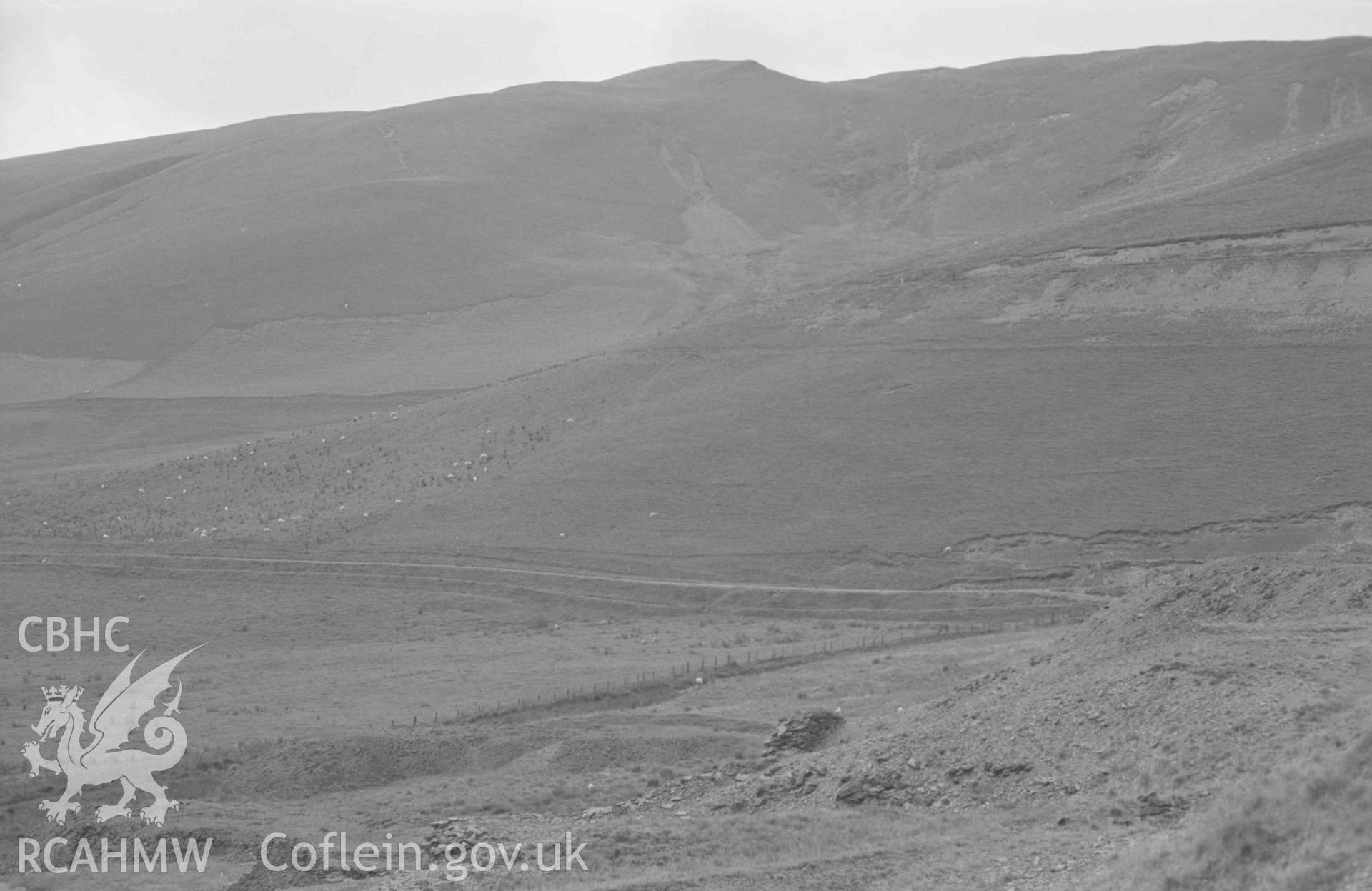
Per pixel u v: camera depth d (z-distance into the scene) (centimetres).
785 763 5062
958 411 16200
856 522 14212
